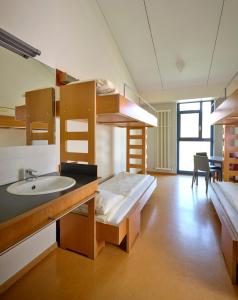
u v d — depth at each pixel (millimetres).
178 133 5492
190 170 5453
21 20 1679
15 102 1604
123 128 4367
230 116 2262
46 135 1864
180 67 4027
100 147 3379
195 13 2836
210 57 3738
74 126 2465
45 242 1785
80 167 1764
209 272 1559
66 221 1852
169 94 5043
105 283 1448
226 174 3111
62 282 1465
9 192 1231
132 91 4305
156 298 1313
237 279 1459
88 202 1681
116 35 3453
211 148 5168
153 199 3371
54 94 1952
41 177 1628
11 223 836
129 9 2898
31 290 1396
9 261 1443
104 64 3242
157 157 5543
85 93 1709
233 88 4449
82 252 1803
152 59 4008
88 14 2709
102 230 1725
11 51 1540
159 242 2002
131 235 1891
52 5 2033
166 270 1583
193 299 1309
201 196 3535
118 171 4152
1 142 1487
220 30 3080
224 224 1750
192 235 2146
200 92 4758
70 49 2338
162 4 2750
